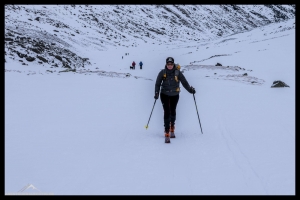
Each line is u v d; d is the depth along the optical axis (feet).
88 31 264.31
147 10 480.64
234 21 603.26
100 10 379.96
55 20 248.93
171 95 19.89
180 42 344.90
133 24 380.17
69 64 113.29
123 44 258.78
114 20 359.87
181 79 20.24
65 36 203.21
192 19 523.29
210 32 483.10
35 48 108.58
